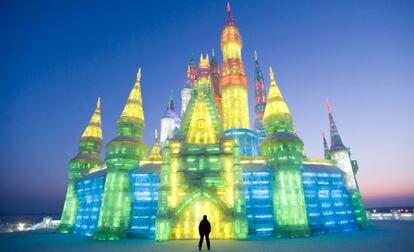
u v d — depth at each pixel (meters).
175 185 40.72
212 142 44.16
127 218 43.16
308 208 46.34
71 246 32.28
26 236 47.00
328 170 52.94
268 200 45.47
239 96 73.38
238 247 28.14
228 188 40.31
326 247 27.55
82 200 55.50
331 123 61.56
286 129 47.06
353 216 51.81
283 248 27.20
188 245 30.88
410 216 79.81
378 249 25.36
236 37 80.50
